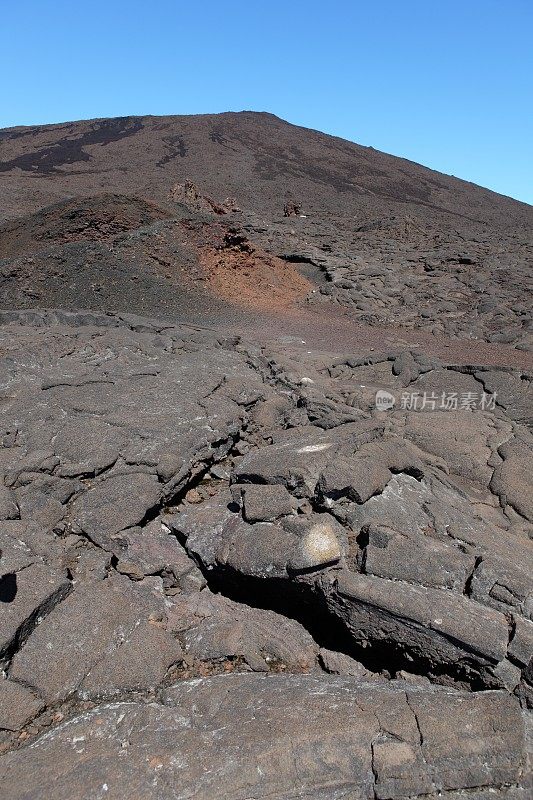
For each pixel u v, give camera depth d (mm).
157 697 3432
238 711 3174
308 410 6730
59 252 14883
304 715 3072
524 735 3035
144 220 18312
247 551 4141
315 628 4160
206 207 27094
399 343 12055
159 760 2846
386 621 3688
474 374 9016
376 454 5043
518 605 3803
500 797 2824
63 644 3561
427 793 2809
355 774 2828
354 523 4398
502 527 5320
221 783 2740
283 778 2781
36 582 3844
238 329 12758
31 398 6434
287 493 4523
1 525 4434
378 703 3154
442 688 3475
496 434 6914
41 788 2752
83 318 10281
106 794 2701
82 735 3064
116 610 3840
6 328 9469
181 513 4855
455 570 3959
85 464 5113
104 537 4492
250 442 6215
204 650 3758
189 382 7055
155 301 14008
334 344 11750
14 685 3352
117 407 6223
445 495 5160
